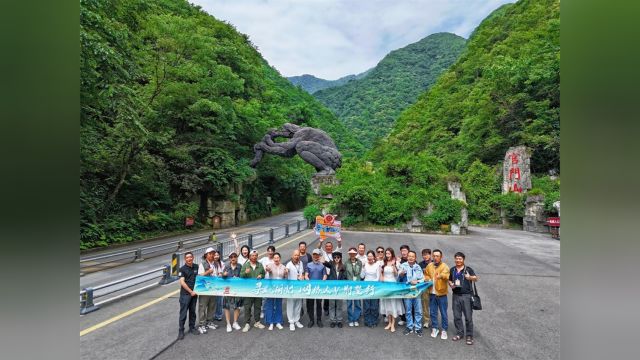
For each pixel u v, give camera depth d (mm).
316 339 7121
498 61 46938
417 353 6512
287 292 7473
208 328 7645
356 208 25594
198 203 29422
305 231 24359
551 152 38312
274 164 40031
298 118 58469
